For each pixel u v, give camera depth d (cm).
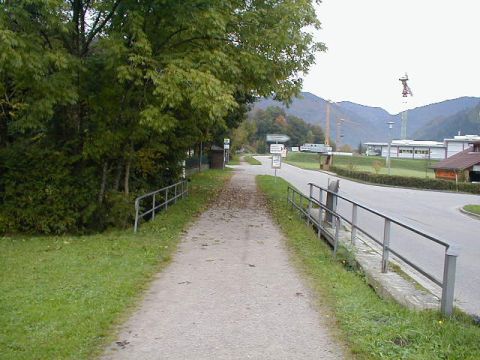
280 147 3466
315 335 567
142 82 1335
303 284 793
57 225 1495
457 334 528
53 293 696
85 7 1454
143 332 570
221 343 541
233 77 1556
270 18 1702
